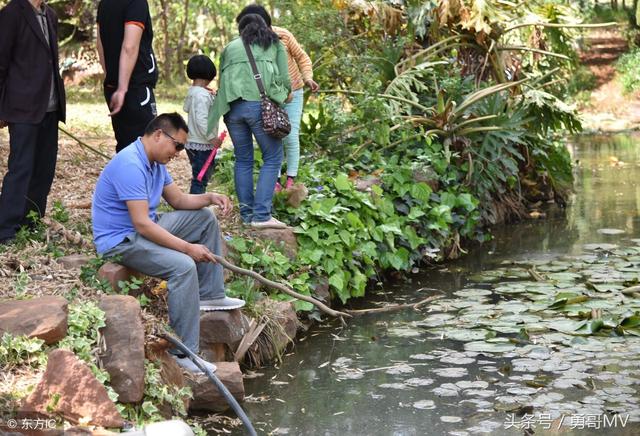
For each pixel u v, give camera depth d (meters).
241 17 7.12
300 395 5.57
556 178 11.75
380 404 5.40
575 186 12.81
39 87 6.07
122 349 4.59
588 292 7.59
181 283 5.19
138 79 6.57
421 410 5.29
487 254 9.22
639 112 22.44
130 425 4.25
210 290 5.68
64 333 4.50
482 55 11.19
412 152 9.71
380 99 9.67
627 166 14.55
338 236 7.48
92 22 18.05
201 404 5.28
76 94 16.94
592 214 10.92
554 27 11.88
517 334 6.63
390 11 10.73
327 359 6.22
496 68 11.09
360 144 9.72
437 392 5.55
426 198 8.87
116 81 6.68
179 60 20.86
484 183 10.20
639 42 26.48
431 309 7.30
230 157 8.64
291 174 7.77
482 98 10.02
